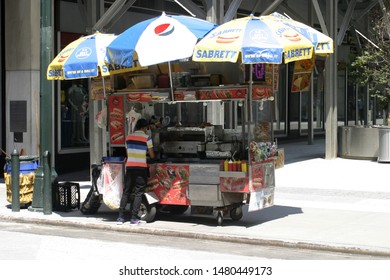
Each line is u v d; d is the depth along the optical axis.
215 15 16.41
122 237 11.59
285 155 25.56
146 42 11.43
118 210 13.41
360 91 39.94
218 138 12.47
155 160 12.47
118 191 12.60
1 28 19.73
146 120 12.71
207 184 11.80
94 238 11.47
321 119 35.94
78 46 12.73
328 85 23.48
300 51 11.34
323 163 22.50
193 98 12.19
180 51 11.24
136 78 12.71
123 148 13.13
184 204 12.09
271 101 12.79
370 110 40.97
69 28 21.05
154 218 12.68
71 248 10.41
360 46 27.52
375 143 23.08
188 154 12.36
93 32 18.00
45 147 13.80
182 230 11.66
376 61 23.70
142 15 23.50
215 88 11.95
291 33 11.41
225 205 11.95
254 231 11.51
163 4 24.44
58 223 12.89
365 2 30.00
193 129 12.32
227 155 11.90
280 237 10.93
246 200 12.62
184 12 25.31
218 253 10.10
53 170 14.14
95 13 18.48
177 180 12.16
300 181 18.16
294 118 33.12
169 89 12.35
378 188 16.73
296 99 33.19
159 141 12.65
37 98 19.05
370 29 27.31
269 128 12.80
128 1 20.61
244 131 12.13
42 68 13.66
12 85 19.22
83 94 21.75
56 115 20.56
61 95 20.81
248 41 10.95
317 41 12.20
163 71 12.95
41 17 13.64
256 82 12.00
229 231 11.52
